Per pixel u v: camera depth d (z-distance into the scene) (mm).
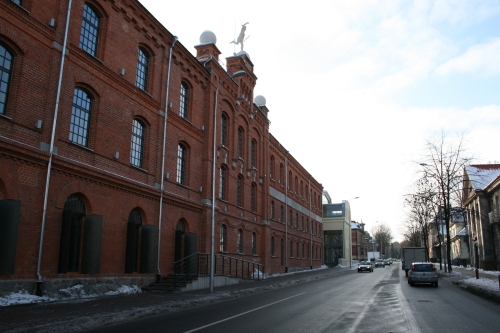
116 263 17750
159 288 18969
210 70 27391
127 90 19203
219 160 28375
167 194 21625
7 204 12742
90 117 17125
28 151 13539
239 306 14859
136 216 19719
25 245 13422
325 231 80000
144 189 19672
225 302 16406
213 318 11688
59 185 14984
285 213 45406
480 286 20281
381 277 37750
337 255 79000
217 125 28344
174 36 22797
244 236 32562
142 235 19578
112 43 18391
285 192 45969
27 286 13344
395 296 18625
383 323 10750
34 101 14102
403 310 13516
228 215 29344
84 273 15867
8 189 12984
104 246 17094
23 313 10984
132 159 19703
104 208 17219
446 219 34844
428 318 11719
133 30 19984
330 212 77625
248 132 34406
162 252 21203
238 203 32250
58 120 15109
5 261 12492
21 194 13398
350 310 13516
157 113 21484
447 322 11000
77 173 15766
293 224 49281
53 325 9492
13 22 13477
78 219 16188
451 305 15125
